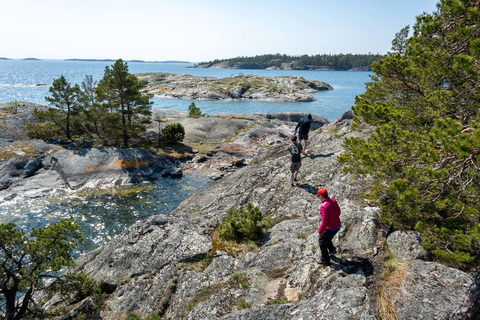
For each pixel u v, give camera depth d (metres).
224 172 26.31
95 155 25.34
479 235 4.41
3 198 20.03
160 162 27.62
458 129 5.51
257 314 5.73
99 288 8.97
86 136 32.84
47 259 8.94
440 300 4.25
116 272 9.56
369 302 4.73
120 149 26.38
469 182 5.14
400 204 5.96
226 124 40.50
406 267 5.19
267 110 70.31
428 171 5.75
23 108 40.88
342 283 5.39
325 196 6.11
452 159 5.77
